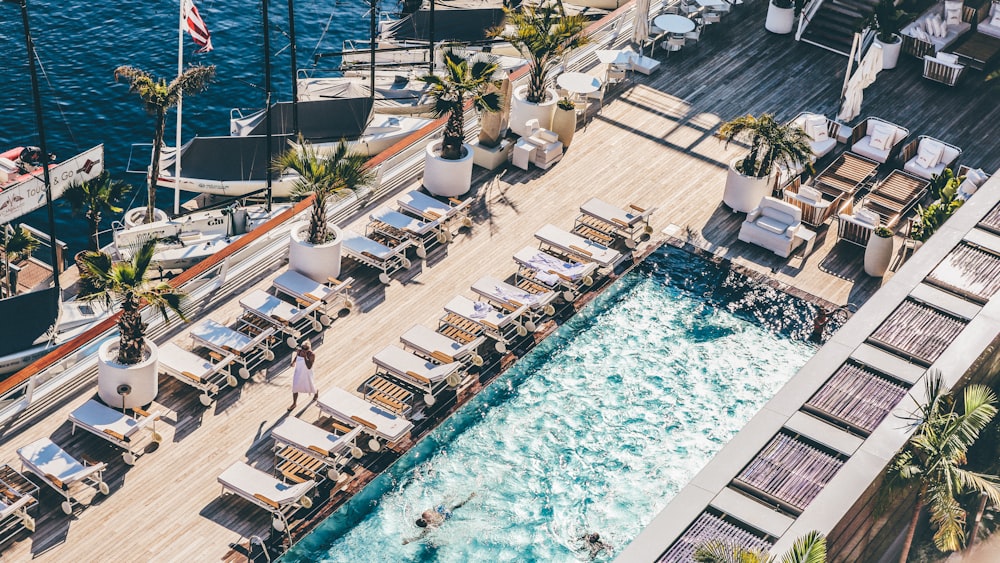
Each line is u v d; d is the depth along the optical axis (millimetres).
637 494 25672
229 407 27078
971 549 20359
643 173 35250
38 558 23516
